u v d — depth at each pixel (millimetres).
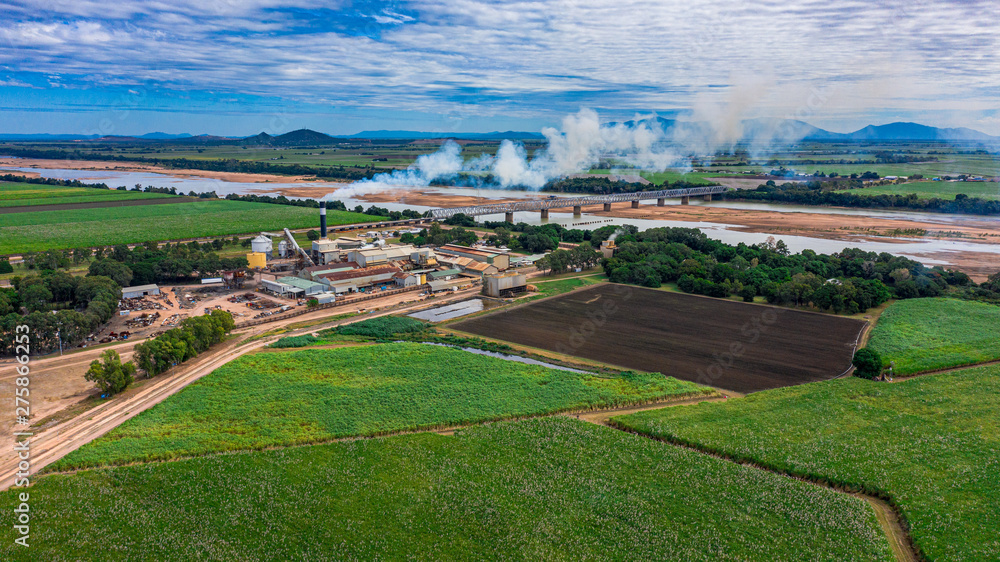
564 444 89938
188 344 121250
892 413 99188
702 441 90125
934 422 96125
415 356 122625
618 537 70438
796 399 104062
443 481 80938
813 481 82000
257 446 88500
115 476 80375
